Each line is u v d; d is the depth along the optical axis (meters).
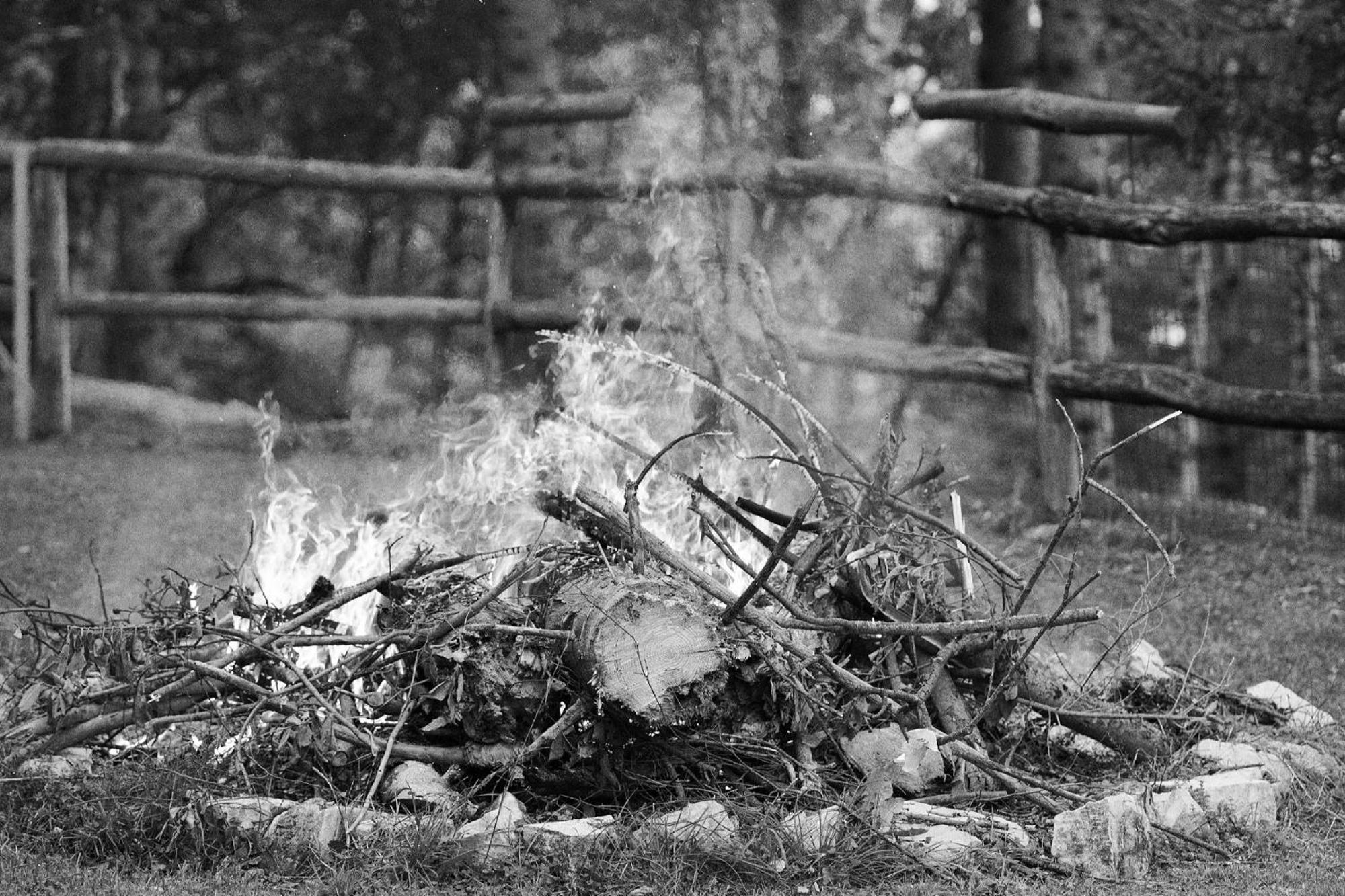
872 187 11.42
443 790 4.86
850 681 4.98
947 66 19.92
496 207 13.52
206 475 12.65
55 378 14.84
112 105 22.14
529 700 4.97
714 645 4.77
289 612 5.36
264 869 4.52
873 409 12.32
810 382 11.95
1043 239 10.87
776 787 4.91
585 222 14.64
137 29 20.30
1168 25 13.83
